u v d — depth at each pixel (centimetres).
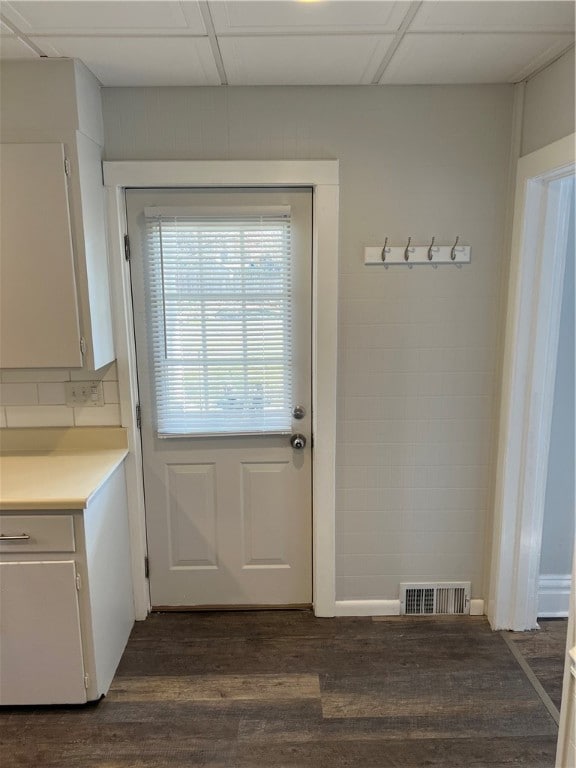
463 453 232
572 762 134
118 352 220
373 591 244
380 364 223
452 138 207
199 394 229
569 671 136
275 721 188
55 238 185
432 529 239
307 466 238
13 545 176
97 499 190
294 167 206
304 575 248
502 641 229
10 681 187
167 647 225
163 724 187
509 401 217
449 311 220
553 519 242
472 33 158
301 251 219
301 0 137
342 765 171
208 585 249
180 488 239
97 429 225
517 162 206
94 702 195
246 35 158
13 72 175
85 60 176
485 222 213
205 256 218
